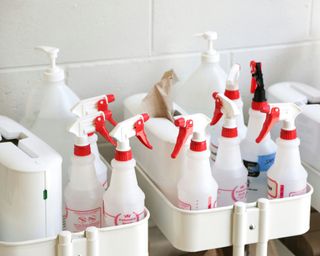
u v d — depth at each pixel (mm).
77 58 1247
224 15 1333
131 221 963
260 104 1098
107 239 946
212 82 1180
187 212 989
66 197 1005
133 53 1284
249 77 1398
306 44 1430
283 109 1018
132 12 1259
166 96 1119
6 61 1201
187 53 1325
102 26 1245
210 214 998
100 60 1265
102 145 1309
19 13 1184
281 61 1419
